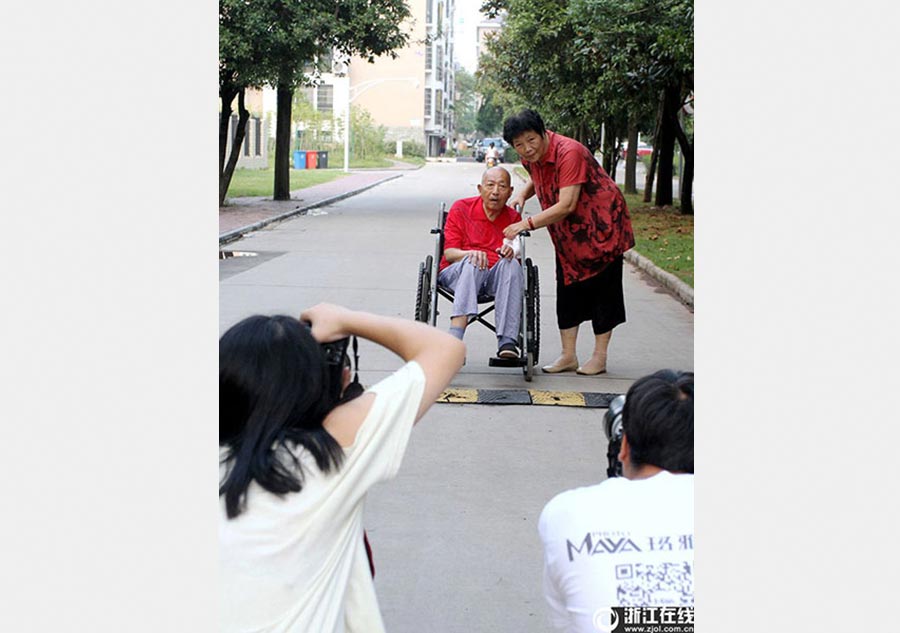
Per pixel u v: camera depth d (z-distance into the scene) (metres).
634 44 15.27
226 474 2.23
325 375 2.25
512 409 6.43
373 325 2.41
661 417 2.34
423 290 7.06
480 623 3.67
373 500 4.86
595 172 6.89
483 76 36.12
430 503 4.84
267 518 2.18
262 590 2.17
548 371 7.38
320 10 20.53
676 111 20.88
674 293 11.93
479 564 4.16
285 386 2.21
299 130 55.88
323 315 2.43
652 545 2.24
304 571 2.20
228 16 19.20
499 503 4.85
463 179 41.34
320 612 2.21
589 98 21.86
